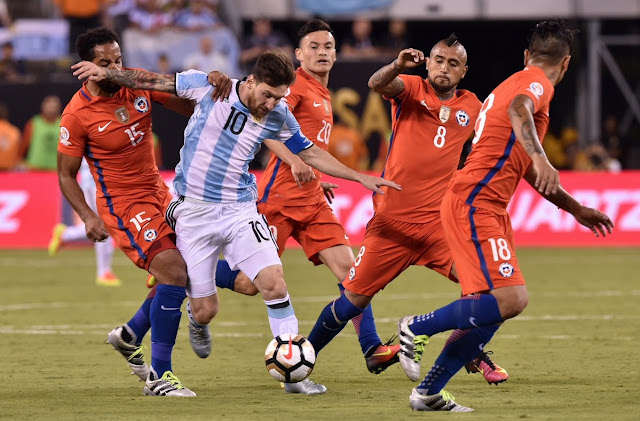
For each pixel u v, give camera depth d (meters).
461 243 21.22
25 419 19.91
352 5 85.50
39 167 74.19
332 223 28.33
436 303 44.50
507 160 21.14
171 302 23.61
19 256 68.31
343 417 20.06
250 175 24.25
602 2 85.81
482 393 23.77
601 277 55.12
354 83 74.56
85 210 24.47
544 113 21.39
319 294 48.38
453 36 26.08
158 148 73.31
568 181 72.56
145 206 24.45
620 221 72.75
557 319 39.00
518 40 96.19
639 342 32.91
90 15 81.50
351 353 31.41
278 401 22.53
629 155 90.62
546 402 22.14
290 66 22.48
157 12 80.00
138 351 25.55
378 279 25.77
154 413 20.67
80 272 59.16
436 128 25.98
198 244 23.67
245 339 34.47
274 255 23.84
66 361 29.50
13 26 81.62
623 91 89.19
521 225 73.19
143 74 23.02
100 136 24.12
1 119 75.06
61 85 75.31
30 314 41.00
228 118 23.00
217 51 79.75
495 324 20.94
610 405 21.58
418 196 25.86
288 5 85.62
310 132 28.22
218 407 21.56
